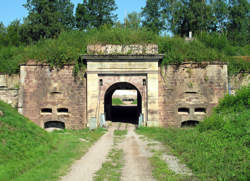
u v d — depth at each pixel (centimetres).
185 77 2255
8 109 1675
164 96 2248
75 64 2270
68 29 4166
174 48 2306
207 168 951
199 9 4203
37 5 4003
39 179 880
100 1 4438
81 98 2267
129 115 3106
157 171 988
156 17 4522
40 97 2291
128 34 2380
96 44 2267
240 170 874
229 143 1141
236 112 1474
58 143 1491
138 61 2241
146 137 1805
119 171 1009
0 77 2406
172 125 2236
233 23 4303
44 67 2305
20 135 1270
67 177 928
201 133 1444
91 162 1138
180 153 1242
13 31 3981
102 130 2108
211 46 2747
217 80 2253
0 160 977
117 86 2680
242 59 2397
